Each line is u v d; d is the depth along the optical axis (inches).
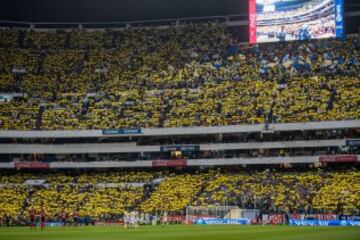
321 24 5472.4
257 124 4840.1
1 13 6205.7
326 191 4252.0
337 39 5698.8
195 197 4512.8
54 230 3275.1
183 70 5689.0
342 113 4697.3
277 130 4785.9
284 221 3961.6
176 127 5007.4
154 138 5137.8
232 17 6250.0
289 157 4756.4
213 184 4643.2
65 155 5226.4
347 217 3786.9
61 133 5132.9
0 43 6028.5
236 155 4950.8
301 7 5546.3
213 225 3784.5
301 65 5467.5
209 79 5497.1
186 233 2790.4
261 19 5629.9
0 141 5157.5
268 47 5861.2
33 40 6141.7
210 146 4950.8
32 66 5836.6
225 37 6043.3
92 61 5915.4
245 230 3048.7
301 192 4306.1
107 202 4576.8
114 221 4323.3
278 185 4461.1
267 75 5408.5
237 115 4970.5
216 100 5201.8
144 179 4879.4
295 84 5187.0
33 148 5172.2
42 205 4473.4
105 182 4881.9
